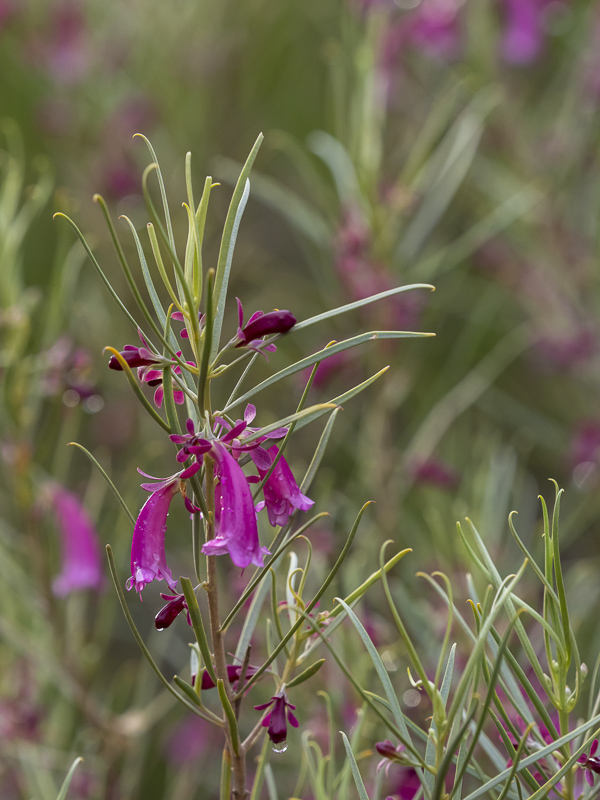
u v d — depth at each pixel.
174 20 1.68
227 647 0.86
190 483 0.60
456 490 1.17
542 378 1.59
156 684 1.29
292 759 0.86
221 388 1.46
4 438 0.92
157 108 1.62
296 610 0.61
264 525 0.75
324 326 1.50
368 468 1.11
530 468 1.54
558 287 1.41
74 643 0.98
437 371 1.48
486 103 1.19
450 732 0.61
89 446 1.48
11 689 1.01
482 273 1.50
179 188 1.57
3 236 0.88
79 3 1.68
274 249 1.82
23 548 0.95
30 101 1.70
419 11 1.33
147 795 1.20
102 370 1.37
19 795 0.96
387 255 1.07
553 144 1.34
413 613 0.79
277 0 1.79
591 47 1.35
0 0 1.67
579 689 0.61
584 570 1.01
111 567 0.60
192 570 1.24
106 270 1.52
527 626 0.87
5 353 0.87
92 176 1.56
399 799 0.67
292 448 1.42
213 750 1.16
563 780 0.62
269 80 1.79
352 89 1.27
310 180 1.28
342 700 0.78
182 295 0.60
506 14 1.39
